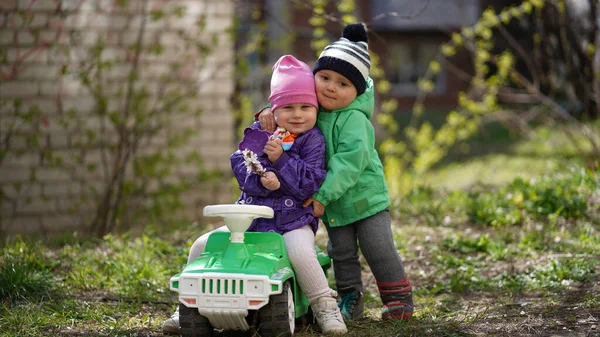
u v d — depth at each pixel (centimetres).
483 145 2248
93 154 1173
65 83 1148
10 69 1119
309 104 531
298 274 514
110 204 1161
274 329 483
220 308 466
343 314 569
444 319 563
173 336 528
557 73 1310
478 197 1034
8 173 1132
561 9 1205
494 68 3272
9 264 658
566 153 1583
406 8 3331
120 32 1177
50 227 1152
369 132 553
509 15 1527
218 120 1246
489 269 750
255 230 528
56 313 575
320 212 528
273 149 514
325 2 1150
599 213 908
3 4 1110
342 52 540
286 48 1329
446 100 3566
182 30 1209
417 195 1090
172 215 1201
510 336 507
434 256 794
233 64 1250
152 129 1186
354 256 578
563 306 581
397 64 3494
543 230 855
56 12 1104
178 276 484
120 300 642
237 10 1325
